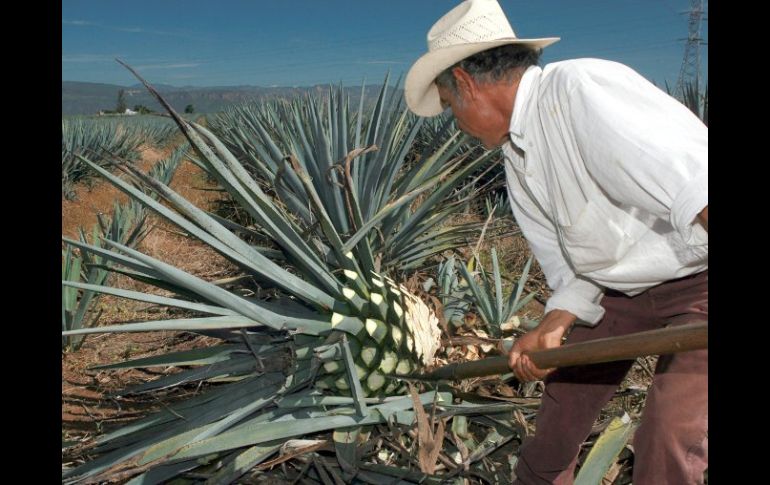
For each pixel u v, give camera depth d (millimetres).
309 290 3166
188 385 3928
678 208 1560
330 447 2838
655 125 1630
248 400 3047
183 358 3256
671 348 1514
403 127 5629
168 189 2941
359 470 2689
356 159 4645
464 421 3051
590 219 1871
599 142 1683
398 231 4867
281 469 2879
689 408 1753
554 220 2016
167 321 2744
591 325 2221
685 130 1635
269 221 3273
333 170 4332
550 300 2188
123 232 6824
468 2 2049
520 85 1968
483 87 2016
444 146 4906
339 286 3234
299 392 3105
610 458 2566
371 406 3047
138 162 22391
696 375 1762
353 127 7719
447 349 3627
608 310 2207
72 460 3037
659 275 1896
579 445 2299
